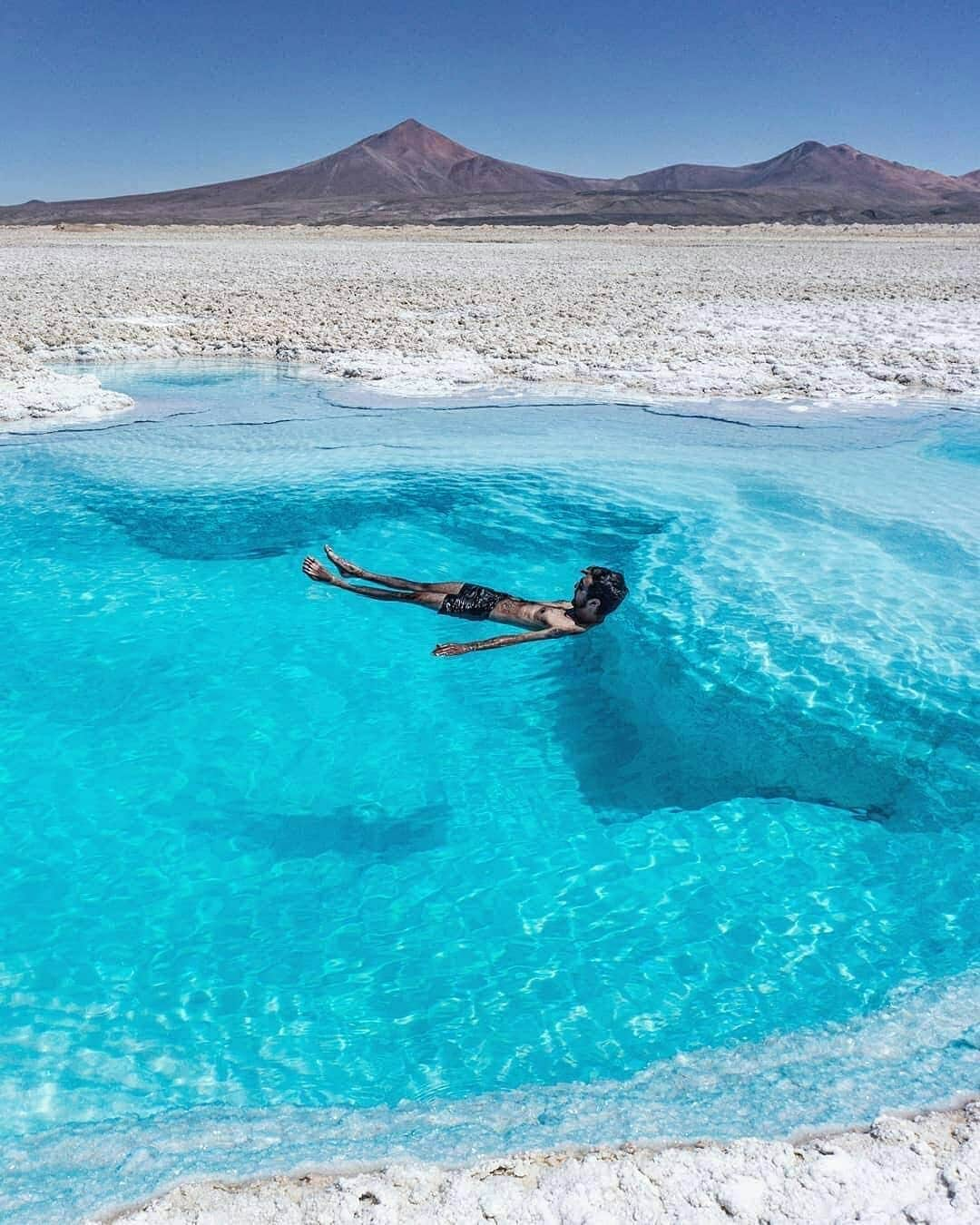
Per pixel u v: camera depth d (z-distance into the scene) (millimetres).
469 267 36875
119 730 6484
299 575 9016
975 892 4809
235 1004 4105
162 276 31953
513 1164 3082
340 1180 3025
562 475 11539
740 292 27562
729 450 12336
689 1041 3811
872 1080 3465
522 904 4793
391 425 13727
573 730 6547
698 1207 2846
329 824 5527
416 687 7148
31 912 4754
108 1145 3318
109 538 9781
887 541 9367
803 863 5090
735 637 7598
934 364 16766
